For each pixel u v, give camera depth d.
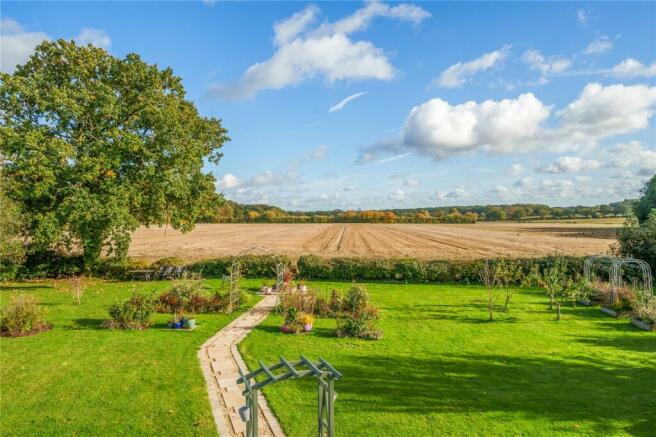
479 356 11.59
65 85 22.80
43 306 17.80
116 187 22.72
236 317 16.47
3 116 21.84
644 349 12.26
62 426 7.74
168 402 8.77
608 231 79.69
